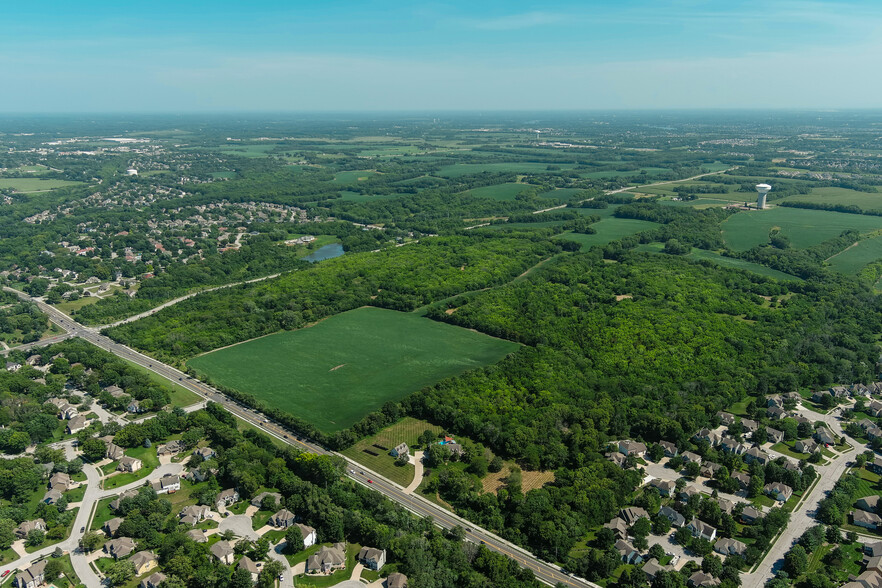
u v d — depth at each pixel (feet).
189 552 579.07
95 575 568.82
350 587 556.51
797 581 570.87
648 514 647.56
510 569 567.59
